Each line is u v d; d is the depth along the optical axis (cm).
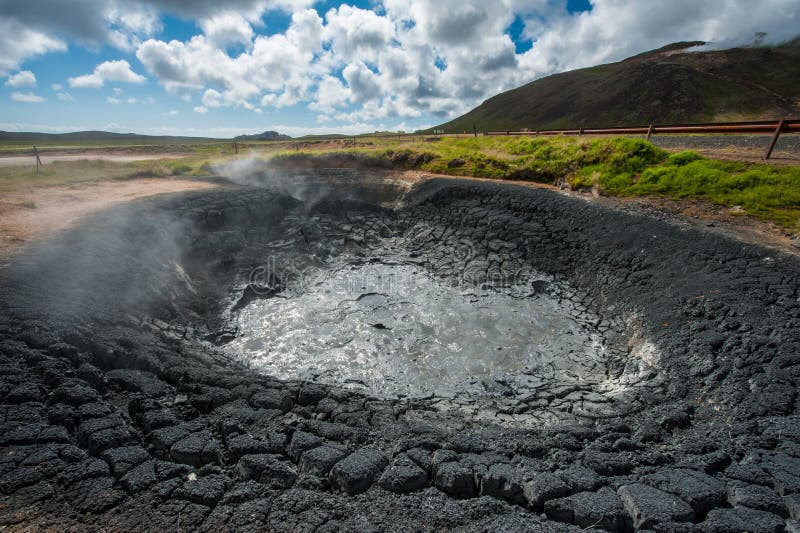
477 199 1888
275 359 1038
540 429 675
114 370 689
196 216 1569
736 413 643
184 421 591
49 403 550
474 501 444
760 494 432
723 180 1379
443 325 1200
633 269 1214
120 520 386
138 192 1767
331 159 2588
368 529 391
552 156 2016
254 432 570
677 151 1758
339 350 1083
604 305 1196
